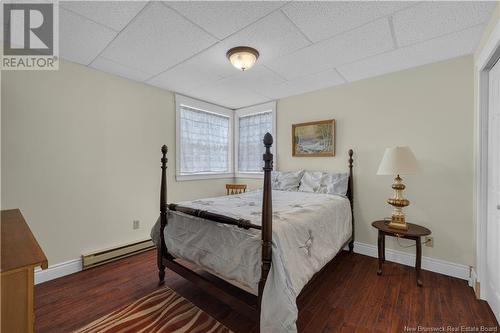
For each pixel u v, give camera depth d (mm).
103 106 2584
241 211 1890
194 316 1696
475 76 2086
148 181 3020
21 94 2035
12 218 1357
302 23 1705
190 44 2008
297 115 3443
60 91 2262
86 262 2375
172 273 2342
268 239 1330
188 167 3607
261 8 1544
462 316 1679
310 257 1705
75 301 1862
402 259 2533
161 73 2652
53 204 2230
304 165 3373
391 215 2451
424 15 1607
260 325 1274
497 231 1666
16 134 2014
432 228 2373
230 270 1546
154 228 2275
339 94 3020
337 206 2396
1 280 785
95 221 2527
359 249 2834
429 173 2387
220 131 4113
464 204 2209
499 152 1648
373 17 1633
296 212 1875
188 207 1976
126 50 2107
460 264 2227
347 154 2953
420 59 2287
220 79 2838
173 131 3336
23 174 2053
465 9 1542
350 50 2109
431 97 2375
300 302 1861
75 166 2371
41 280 2129
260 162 3992
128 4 1498
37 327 1562
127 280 2197
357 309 1771
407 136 2514
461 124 2219
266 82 2934
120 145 2736
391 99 2617
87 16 1618
